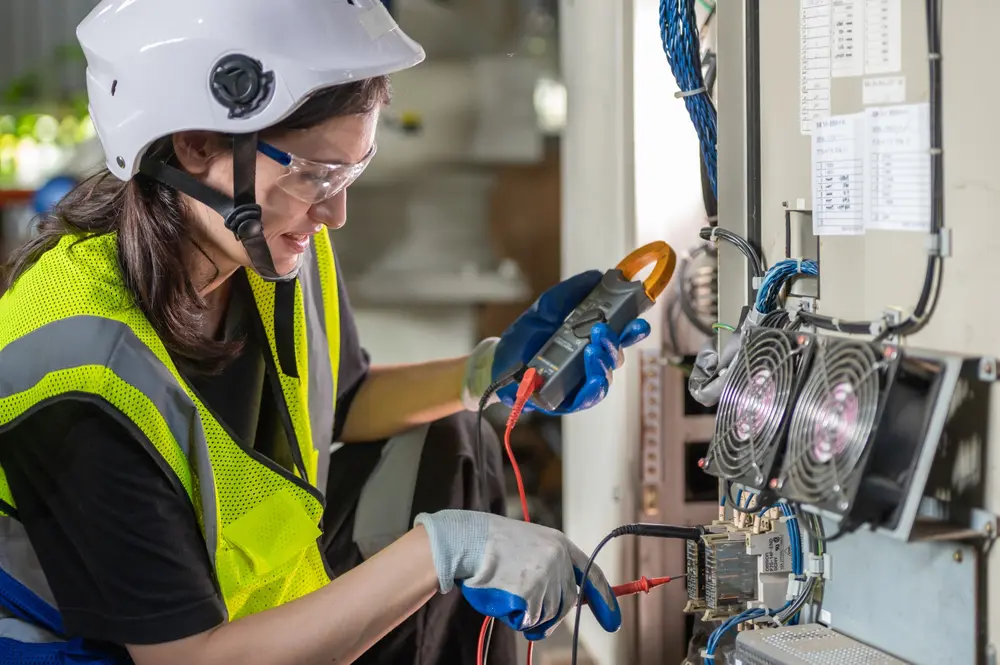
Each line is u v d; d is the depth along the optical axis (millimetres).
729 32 1034
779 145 972
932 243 781
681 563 1351
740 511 971
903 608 836
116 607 927
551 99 2814
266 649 938
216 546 1029
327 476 1389
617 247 1347
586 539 1584
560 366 1090
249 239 954
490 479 1430
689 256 1309
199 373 1124
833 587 926
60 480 924
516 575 947
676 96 1119
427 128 2775
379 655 1290
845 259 883
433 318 2979
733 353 993
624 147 1307
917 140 795
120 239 1021
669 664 1354
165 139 978
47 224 1120
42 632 1032
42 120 2939
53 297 989
